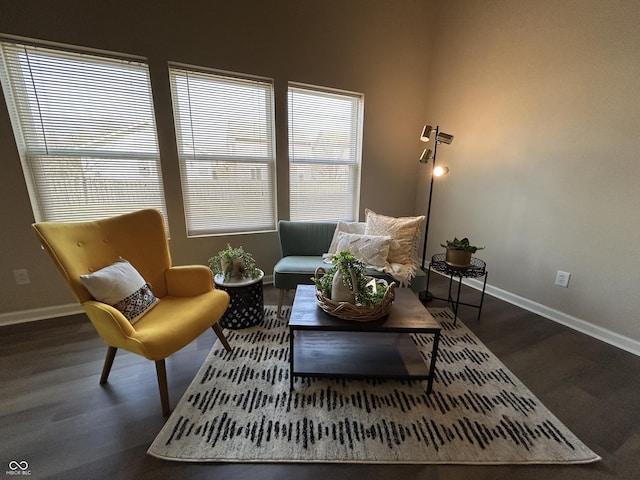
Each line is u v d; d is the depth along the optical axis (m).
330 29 2.66
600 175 1.95
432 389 1.55
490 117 2.62
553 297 2.31
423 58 3.13
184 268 1.84
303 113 2.83
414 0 2.93
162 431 1.28
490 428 1.32
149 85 2.24
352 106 3.04
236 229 2.81
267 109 2.69
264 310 2.39
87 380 1.59
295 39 2.56
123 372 1.66
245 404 1.43
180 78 2.33
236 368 1.69
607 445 1.24
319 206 3.14
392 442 1.24
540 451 1.21
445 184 3.16
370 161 3.18
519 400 1.48
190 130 2.46
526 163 2.38
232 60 2.40
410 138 3.33
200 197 2.61
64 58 2.01
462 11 2.76
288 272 2.19
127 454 1.18
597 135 1.94
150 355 1.27
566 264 2.20
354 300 1.48
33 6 1.84
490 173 2.68
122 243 1.74
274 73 2.56
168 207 2.47
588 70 1.94
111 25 2.03
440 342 1.99
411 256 2.40
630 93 1.77
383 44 2.91
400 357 1.65
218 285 2.04
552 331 2.14
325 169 3.07
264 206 2.88
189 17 2.21
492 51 2.54
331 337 1.85
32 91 1.98
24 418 1.34
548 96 2.18
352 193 3.28
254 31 2.42
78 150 2.16
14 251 2.08
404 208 3.53
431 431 1.30
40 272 2.18
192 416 1.36
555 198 2.22
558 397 1.50
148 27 2.12
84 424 1.32
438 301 2.64
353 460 1.17
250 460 1.17
